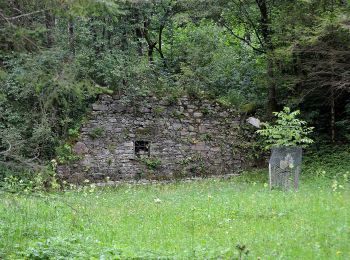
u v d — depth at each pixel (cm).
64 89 711
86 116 1716
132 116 1745
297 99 1714
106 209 1101
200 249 658
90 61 1766
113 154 1711
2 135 954
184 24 2438
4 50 710
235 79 2133
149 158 1747
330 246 625
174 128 1778
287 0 1767
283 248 639
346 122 1773
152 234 809
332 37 1588
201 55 2173
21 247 727
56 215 989
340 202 858
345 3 1608
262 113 1897
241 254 614
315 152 1742
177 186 1554
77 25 1702
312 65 1694
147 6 2100
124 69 1744
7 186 991
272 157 1296
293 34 1648
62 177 1639
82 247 711
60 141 1670
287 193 1104
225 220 865
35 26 715
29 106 1625
